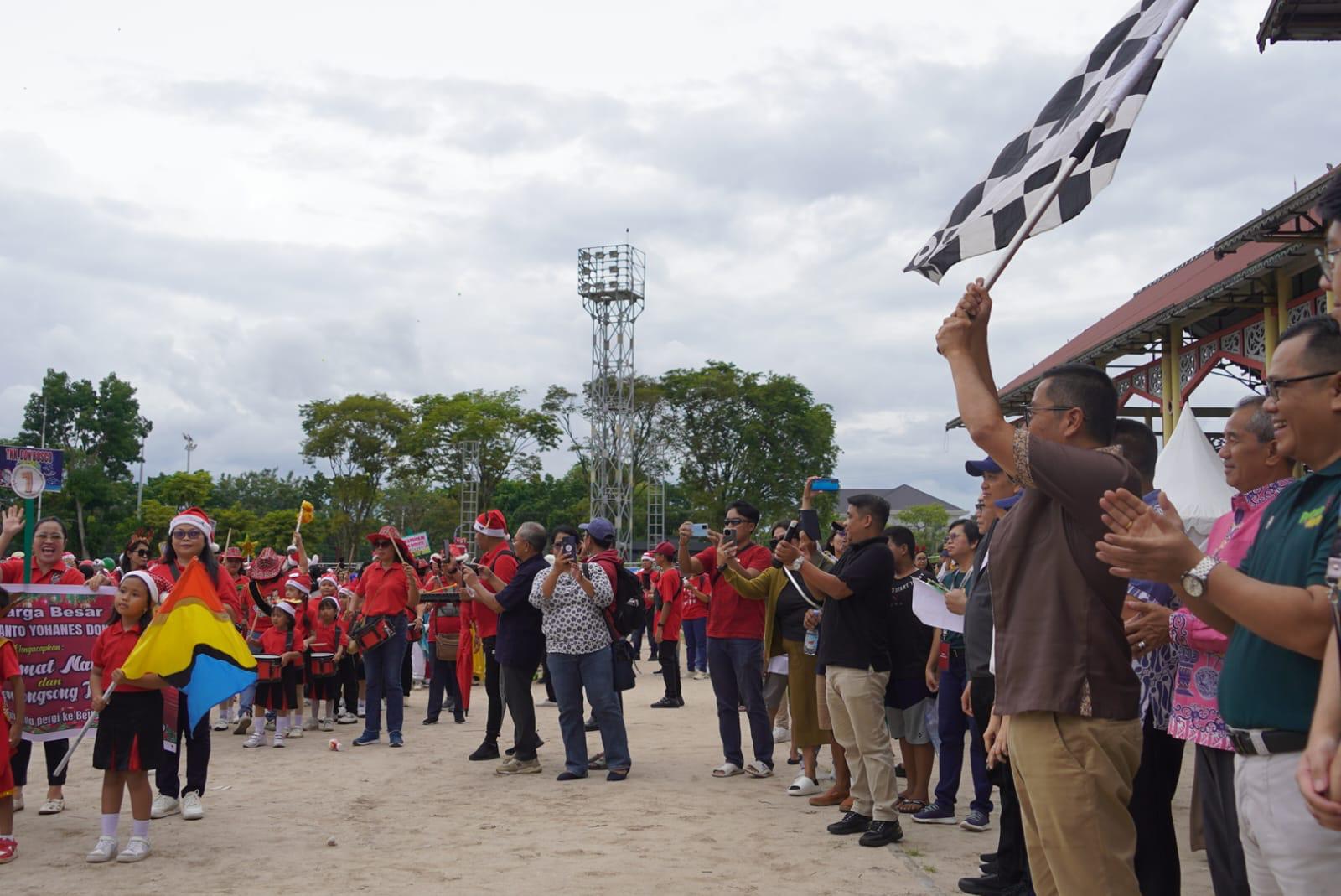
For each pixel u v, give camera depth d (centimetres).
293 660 1073
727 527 866
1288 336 275
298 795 820
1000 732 386
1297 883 245
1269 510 278
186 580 649
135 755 607
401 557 1128
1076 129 391
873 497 668
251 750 1059
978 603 581
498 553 1026
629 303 5194
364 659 1105
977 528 744
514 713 916
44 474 843
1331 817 213
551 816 738
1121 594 328
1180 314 1461
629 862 605
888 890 548
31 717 726
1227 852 368
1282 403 271
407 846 651
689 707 1437
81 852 637
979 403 324
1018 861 526
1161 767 423
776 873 582
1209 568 246
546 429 5172
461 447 4884
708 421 5403
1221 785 368
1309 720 245
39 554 845
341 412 4850
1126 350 1759
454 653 1292
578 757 891
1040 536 337
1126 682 326
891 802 646
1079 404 349
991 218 416
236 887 559
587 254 5188
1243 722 258
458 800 795
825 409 5531
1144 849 421
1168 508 257
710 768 940
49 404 6706
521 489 7119
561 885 558
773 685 922
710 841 658
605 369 5184
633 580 911
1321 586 236
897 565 745
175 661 611
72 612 754
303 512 1223
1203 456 582
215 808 768
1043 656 326
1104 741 321
